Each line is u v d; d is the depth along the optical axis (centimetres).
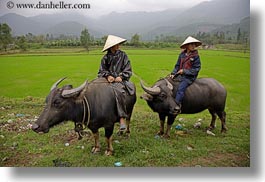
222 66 793
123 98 461
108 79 469
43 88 811
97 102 433
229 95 747
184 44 536
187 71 529
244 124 639
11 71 846
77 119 428
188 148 510
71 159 467
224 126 589
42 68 853
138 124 627
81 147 509
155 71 817
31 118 667
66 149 503
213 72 793
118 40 475
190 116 721
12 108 739
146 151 489
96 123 441
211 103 561
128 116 527
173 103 508
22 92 795
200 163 466
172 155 480
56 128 602
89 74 820
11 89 811
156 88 509
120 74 480
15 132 583
